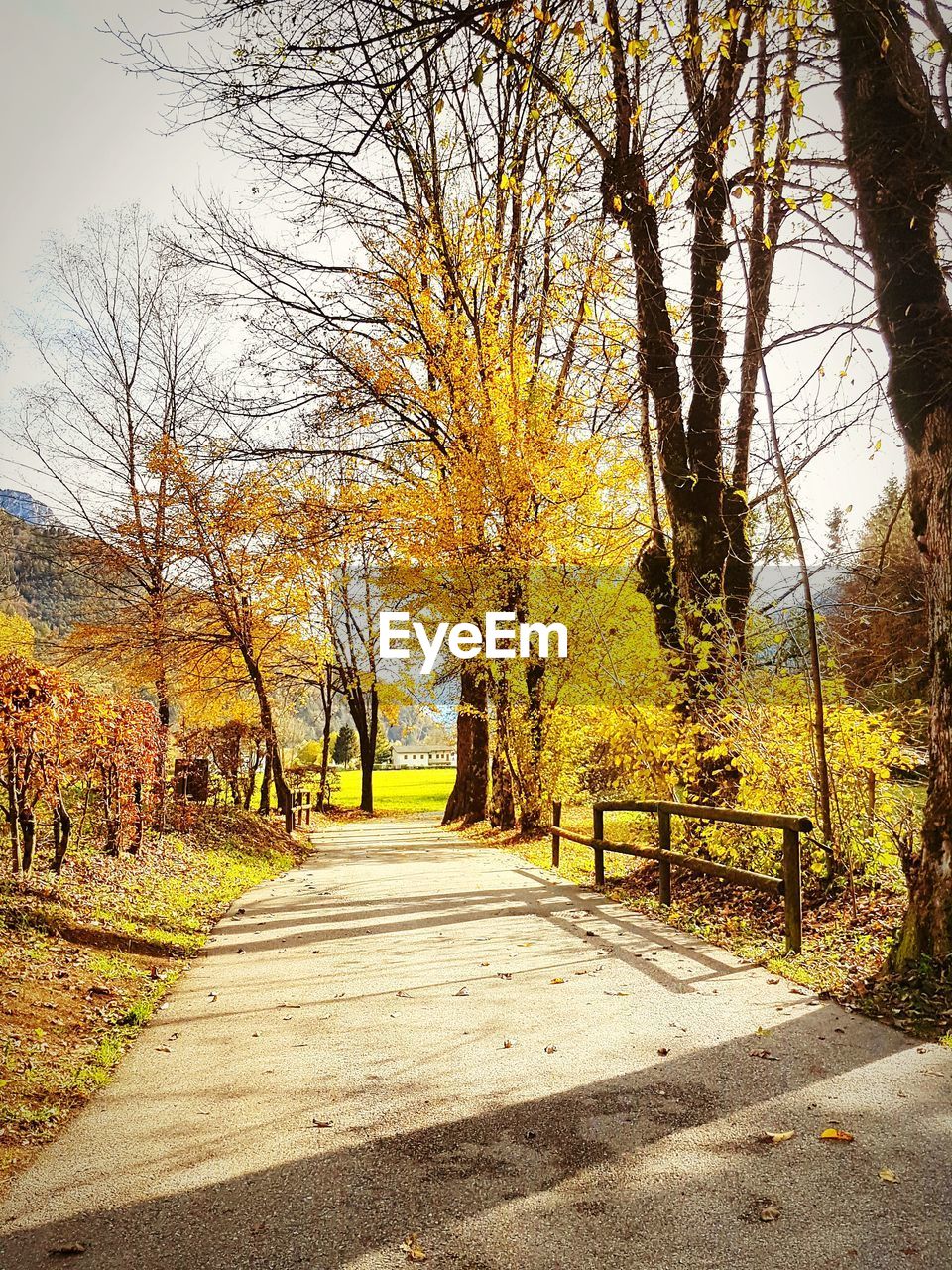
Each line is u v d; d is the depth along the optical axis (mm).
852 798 7941
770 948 6766
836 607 8516
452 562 16344
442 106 5621
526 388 15633
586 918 8633
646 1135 3658
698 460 10047
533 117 6473
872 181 5668
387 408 17641
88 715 8453
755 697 8820
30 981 5574
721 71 7555
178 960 7156
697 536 10016
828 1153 3424
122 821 10602
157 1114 4008
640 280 9883
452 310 15898
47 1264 2826
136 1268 2797
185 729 17219
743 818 7242
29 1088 4207
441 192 14805
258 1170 3455
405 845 20188
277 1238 2961
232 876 12281
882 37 5387
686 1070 4375
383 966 6848
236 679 22953
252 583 20516
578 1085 4234
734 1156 3439
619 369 10945
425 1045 4910
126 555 19500
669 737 10078
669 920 8266
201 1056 4809
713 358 9344
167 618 20422
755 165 7305
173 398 20344
